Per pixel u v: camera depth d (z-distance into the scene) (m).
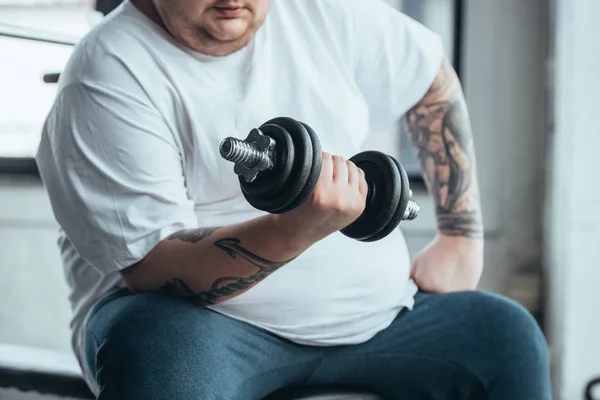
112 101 1.07
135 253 1.07
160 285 1.08
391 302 1.20
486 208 2.42
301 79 1.16
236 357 1.07
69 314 2.64
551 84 2.28
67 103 1.09
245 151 0.83
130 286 1.11
